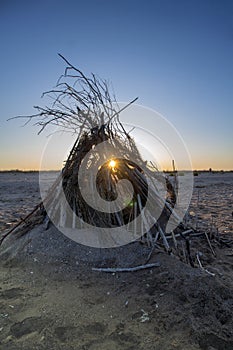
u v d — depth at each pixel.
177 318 2.30
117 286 2.78
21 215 6.80
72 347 2.04
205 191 12.69
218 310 2.39
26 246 3.51
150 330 2.20
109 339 2.12
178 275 2.81
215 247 4.04
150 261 3.05
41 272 3.08
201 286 2.64
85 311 2.44
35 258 3.30
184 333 2.16
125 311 2.43
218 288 2.64
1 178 24.88
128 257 3.14
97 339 2.12
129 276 2.90
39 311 2.45
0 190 13.91
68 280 2.93
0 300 2.63
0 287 2.86
